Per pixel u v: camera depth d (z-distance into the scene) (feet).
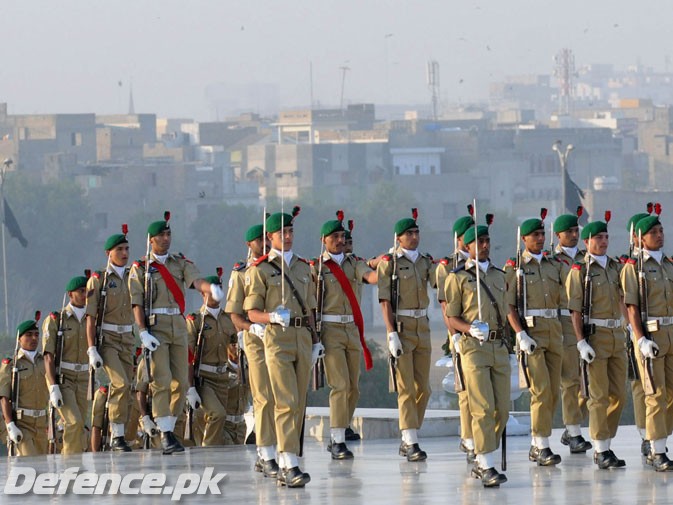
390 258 114.01
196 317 132.77
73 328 129.08
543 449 110.01
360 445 128.06
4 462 116.16
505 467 103.91
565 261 116.37
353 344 115.24
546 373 110.42
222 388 133.18
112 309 125.39
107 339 125.70
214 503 92.73
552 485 98.32
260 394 103.24
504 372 101.09
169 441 121.08
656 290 104.78
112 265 126.00
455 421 135.33
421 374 114.83
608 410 109.81
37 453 135.74
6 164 554.05
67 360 129.18
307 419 138.62
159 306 121.39
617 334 108.47
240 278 101.19
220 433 132.05
